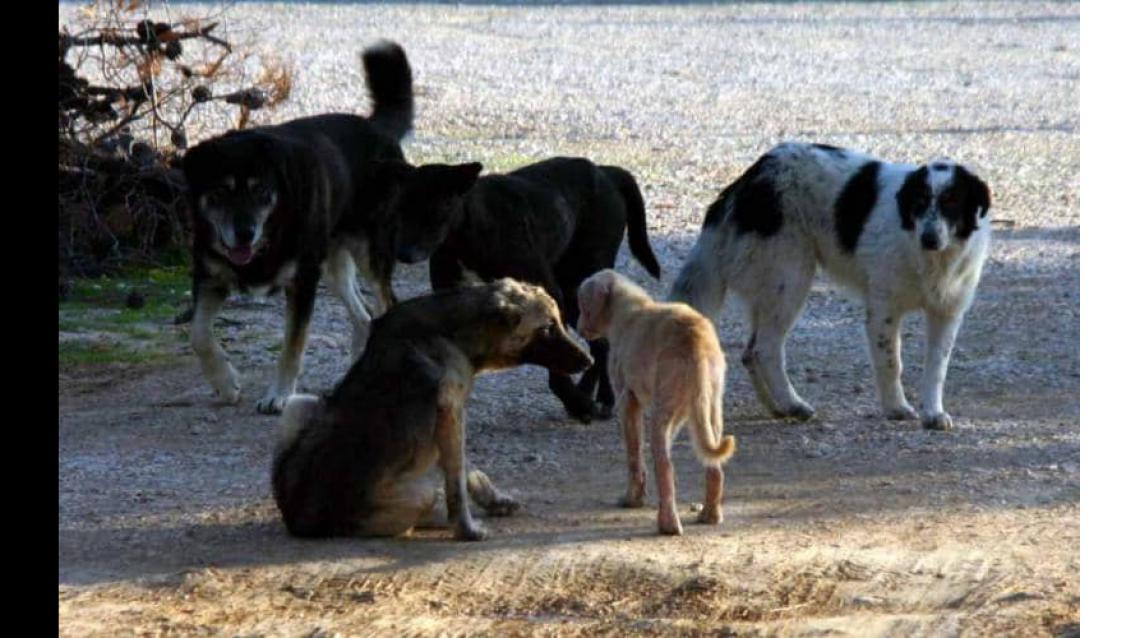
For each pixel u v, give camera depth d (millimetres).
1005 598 8250
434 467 9633
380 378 9531
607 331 10047
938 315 12570
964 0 57000
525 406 13430
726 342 16125
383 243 14211
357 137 14359
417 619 8141
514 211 12758
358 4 51656
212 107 26250
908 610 8164
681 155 28422
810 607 8234
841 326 16844
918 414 12945
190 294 18047
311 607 8352
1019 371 14727
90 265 18781
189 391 14000
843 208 12797
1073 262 20203
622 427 10148
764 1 56594
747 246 13023
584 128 31141
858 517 9922
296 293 13266
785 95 36594
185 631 7996
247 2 50219
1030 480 10820
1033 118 33500
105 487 10867
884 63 42094
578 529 9680
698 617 8141
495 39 45375
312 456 9555
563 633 7918
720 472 9727
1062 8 54656
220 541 9516
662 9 54219
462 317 9617
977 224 12180
